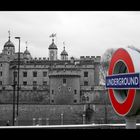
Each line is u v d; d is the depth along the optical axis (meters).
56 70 87.56
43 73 105.94
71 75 87.12
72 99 86.94
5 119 76.12
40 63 106.44
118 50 13.75
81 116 75.94
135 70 12.19
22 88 92.81
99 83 107.81
